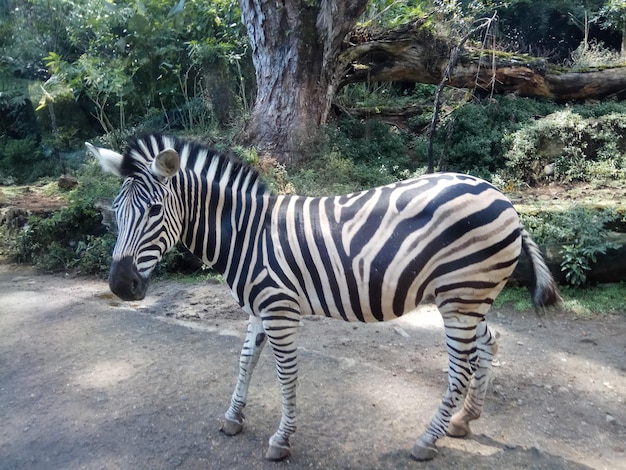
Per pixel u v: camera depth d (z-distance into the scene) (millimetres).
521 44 14828
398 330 4672
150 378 3650
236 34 10648
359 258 2516
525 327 4750
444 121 9172
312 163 8047
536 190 7770
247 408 3238
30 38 12914
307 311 2689
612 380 3744
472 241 2459
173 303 5348
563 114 8469
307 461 2744
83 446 2879
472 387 2922
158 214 2512
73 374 3730
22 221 7559
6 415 3203
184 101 11914
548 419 3219
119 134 11078
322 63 8445
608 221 5633
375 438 2945
